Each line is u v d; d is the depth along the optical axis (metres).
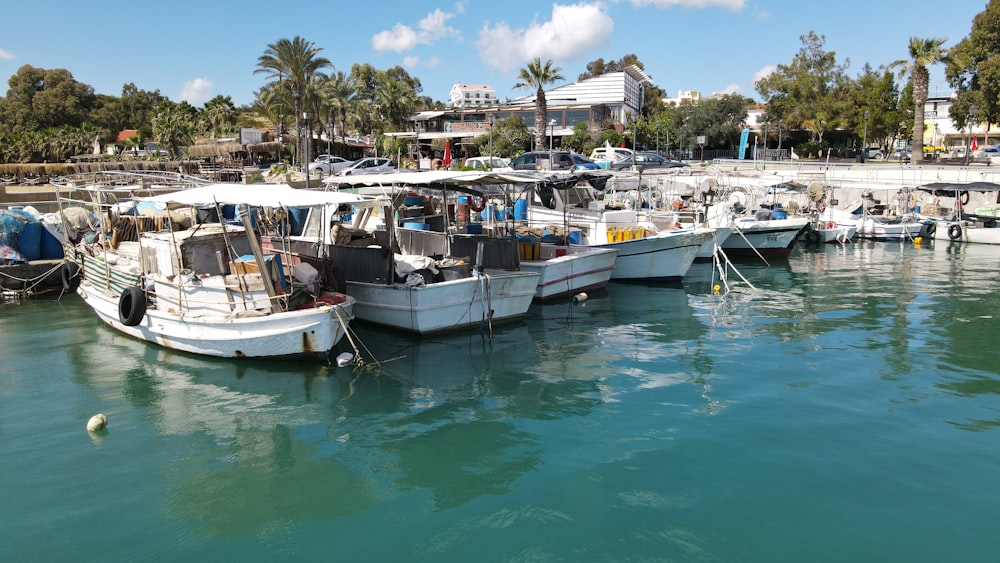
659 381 11.04
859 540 6.50
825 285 19.64
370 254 13.35
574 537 6.55
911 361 12.07
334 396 10.27
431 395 10.34
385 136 48.12
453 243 15.58
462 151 54.66
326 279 12.65
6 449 8.44
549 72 42.84
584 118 62.72
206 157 47.94
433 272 13.50
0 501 7.20
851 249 27.66
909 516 6.92
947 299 17.52
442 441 8.72
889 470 7.89
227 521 6.87
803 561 6.18
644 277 19.39
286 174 31.94
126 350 12.42
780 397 10.28
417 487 7.55
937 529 6.69
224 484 7.62
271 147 49.09
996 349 12.81
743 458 8.21
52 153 51.28
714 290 18.66
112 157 48.84
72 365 11.59
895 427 9.13
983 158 49.34
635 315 15.66
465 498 7.30
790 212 28.97
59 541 6.50
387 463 8.12
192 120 66.56
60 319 14.79
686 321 15.12
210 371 11.28
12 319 14.77
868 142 60.75
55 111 73.94
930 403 9.99
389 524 6.81
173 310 11.93
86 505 7.14
